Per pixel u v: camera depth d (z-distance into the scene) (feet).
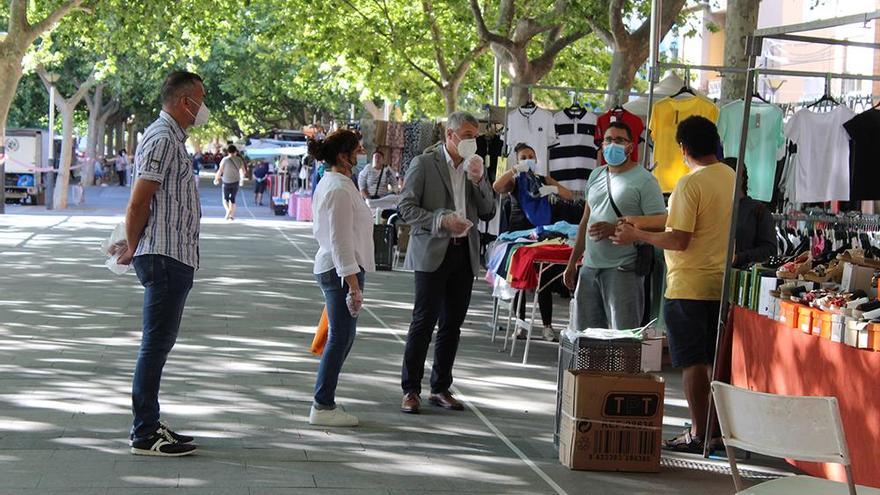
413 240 28.40
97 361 33.30
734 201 24.58
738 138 35.88
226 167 109.19
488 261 41.29
